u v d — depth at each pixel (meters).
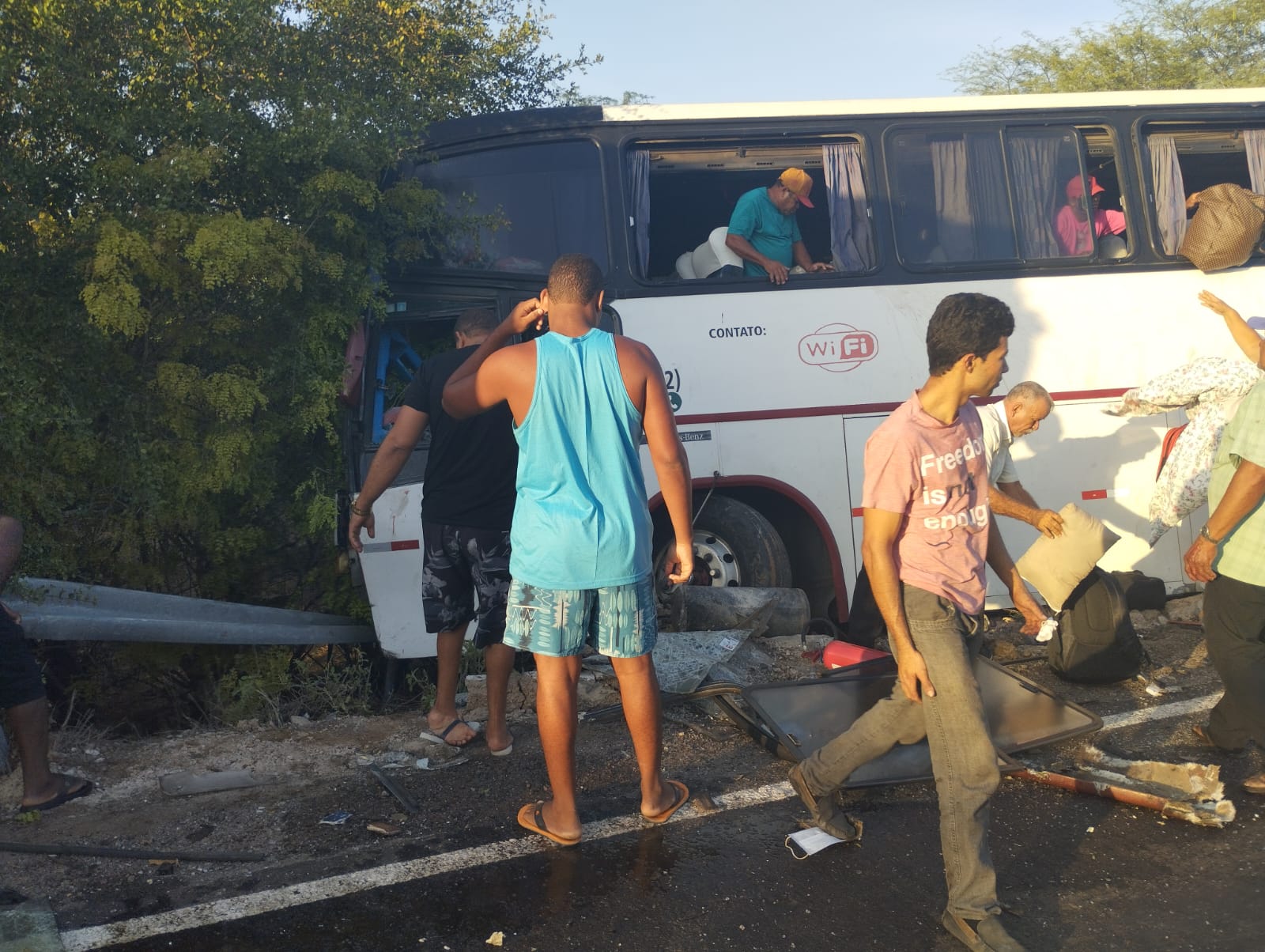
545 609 3.72
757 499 7.16
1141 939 3.31
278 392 6.27
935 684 3.28
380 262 6.44
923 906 3.52
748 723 5.09
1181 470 6.55
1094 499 7.23
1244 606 4.20
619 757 4.89
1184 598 7.36
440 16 9.65
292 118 6.23
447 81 9.43
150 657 6.16
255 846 4.03
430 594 4.90
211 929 3.42
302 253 6.04
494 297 6.55
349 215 6.32
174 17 5.94
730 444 6.70
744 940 3.34
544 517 3.69
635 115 6.70
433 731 5.11
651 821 4.14
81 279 5.70
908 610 3.36
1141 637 6.82
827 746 3.88
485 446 4.73
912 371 6.91
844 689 5.35
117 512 6.02
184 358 6.29
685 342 6.66
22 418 5.30
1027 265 7.11
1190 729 5.18
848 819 3.96
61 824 4.21
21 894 3.64
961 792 3.23
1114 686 5.91
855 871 3.76
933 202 7.04
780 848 3.95
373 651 6.92
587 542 3.66
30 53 5.55
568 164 6.65
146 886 3.71
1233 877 3.68
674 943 3.33
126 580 6.20
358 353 6.40
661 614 6.60
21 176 5.50
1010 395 5.70
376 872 3.80
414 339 6.67
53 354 5.61
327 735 5.28
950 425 3.37
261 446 6.20
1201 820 4.04
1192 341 7.30
